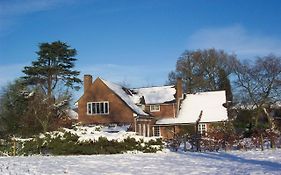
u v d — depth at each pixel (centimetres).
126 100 5484
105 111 5400
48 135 3206
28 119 4222
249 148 3191
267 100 5706
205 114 5612
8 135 4069
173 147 3316
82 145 3073
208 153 2878
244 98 5866
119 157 2542
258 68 6650
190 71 7981
